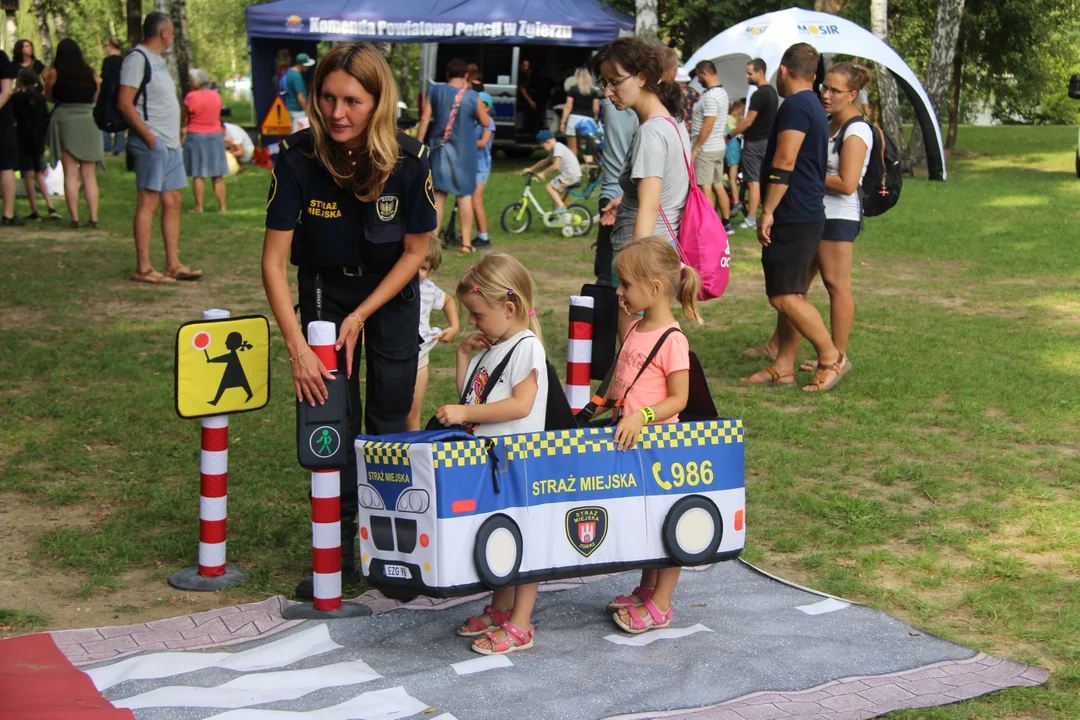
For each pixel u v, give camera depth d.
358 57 3.81
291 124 22.05
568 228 13.93
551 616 4.12
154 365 7.59
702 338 8.98
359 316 4.06
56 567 4.48
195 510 5.07
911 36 35.34
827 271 7.43
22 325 8.67
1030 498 5.44
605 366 5.14
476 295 3.77
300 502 5.25
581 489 3.67
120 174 19.95
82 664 3.59
